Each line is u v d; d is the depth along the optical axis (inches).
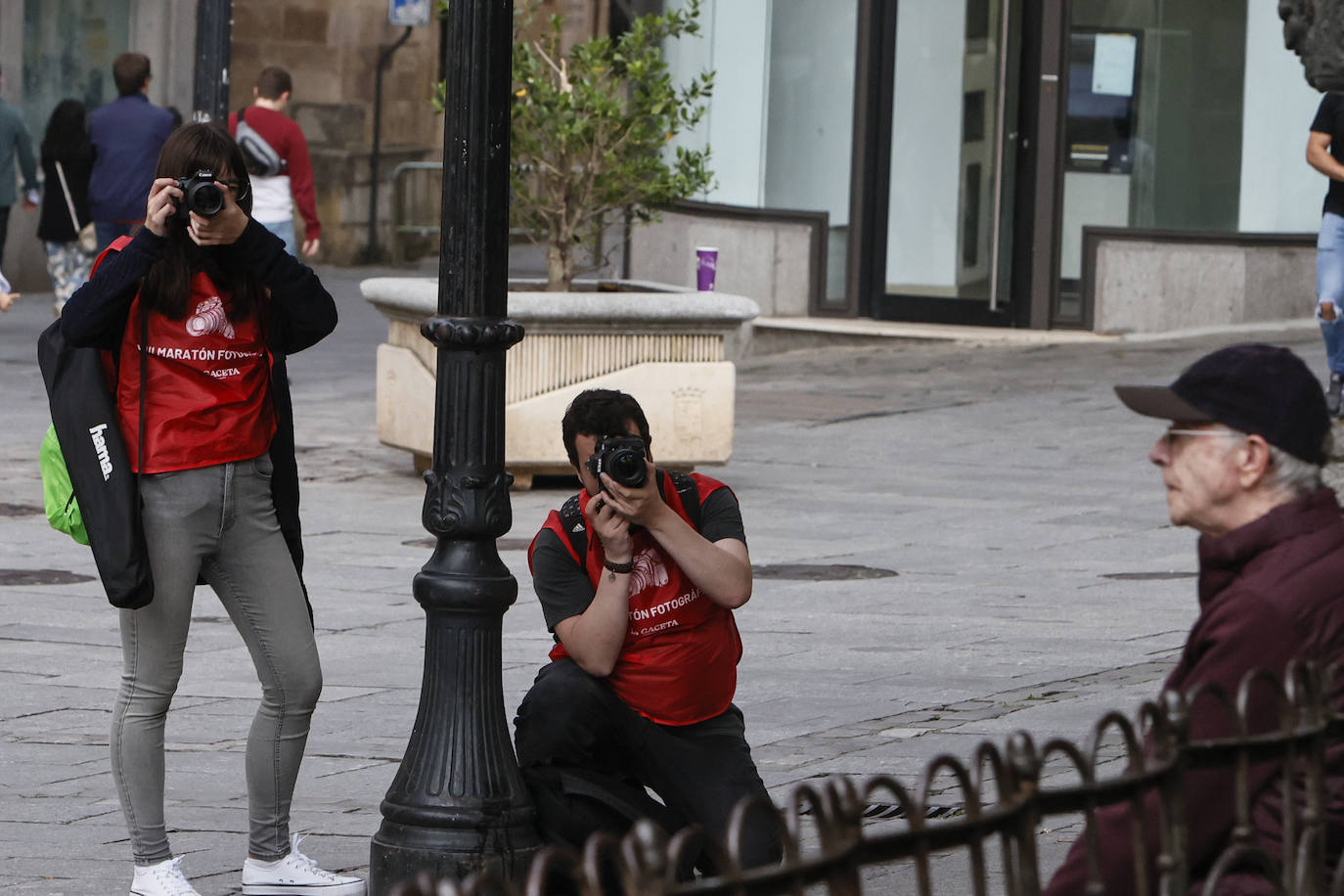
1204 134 1283.2
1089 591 612.7
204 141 313.0
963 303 1299.2
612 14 1299.2
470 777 306.7
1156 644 532.4
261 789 332.2
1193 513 227.9
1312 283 1312.7
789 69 1310.3
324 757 423.5
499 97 309.3
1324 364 1100.5
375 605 591.5
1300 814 215.6
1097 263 1278.3
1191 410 225.3
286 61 1895.9
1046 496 797.9
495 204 310.7
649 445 316.2
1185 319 1283.2
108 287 308.2
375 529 719.7
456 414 310.3
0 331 1293.1
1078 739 426.9
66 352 314.2
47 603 586.2
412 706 469.7
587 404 315.9
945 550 687.1
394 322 832.3
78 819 375.9
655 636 314.5
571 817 309.3
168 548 319.3
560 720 313.7
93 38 1563.7
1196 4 1273.4
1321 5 443.5
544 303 777.6
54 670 501.7
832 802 173.3
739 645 325.7
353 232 1916.8
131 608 315.9
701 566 308.5
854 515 752.3
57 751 426.6
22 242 1528.1
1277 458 223.1
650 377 795.4
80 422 311.6
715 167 1293.1
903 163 1306.6
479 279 309.7
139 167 1130.0
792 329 1278.3
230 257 319.6
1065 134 1278.3
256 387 326.0
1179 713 197.9
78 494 312.2
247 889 333.1
